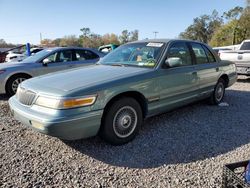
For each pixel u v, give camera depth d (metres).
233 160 3.54
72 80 3.89
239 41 51.91
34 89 3.73
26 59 8.38
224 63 6.36
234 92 7.96
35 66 7.74
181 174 3.21
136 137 4.30
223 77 6.39
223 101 6.67
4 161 3.52
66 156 3.68
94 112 3.56
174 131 4.57
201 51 5.73
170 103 4.72
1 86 7.36
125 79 3.97
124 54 5.11
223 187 2.53
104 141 4.10
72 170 3.31
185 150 3.85
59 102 3.39
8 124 4.92
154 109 4.43
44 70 7.86
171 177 3.15
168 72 4.59
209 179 3.09
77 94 3.45
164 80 4.50
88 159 3.60
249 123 5.00
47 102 3.49
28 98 3.76
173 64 4.57
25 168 3.35
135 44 5.27
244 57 9.89
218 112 5.69
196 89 5.34
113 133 3.88
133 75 4.11
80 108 3.45
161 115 5.41
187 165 3.42
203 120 5.14
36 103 3.63
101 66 4.81
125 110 3.99
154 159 3.59
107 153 3.76
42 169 3.33
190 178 3.12
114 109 3.83
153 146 3.98
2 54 18.67
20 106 3.85
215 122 5.04
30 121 3.57
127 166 3.42
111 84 3.77
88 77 4.01
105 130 3.82
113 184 3.02
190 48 5.39
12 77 7.50
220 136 4.36
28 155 3.70
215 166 3.39
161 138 4.27
